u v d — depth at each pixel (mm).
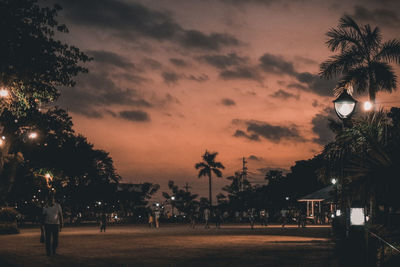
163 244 26266
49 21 16109
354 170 10352
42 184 41531
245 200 101688
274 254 19844
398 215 15852
